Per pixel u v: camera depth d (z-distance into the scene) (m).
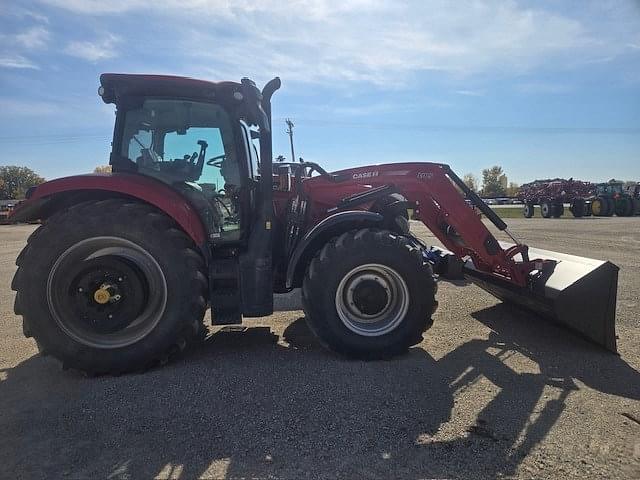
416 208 5.29
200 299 3.97
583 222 21.38
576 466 2.57
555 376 3.75
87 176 3.94
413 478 2.47
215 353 4.30
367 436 2.86
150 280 3.94
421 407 3.22
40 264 3.78
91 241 3.85
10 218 3.87
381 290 4.15
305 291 4.11
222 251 4.36
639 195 27.73
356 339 4.07
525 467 2.56
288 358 4.15
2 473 2.54
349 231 4.25
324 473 2.51
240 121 4.35
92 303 3.84
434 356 4.20
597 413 3.14
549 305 4.31
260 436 2.86
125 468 2.57
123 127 4.16
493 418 3.07
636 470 2.53
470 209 4.73
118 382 3.68
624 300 5.98
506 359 4.12
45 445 2.80
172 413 3.15
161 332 3.86
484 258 4.75
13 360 4.25
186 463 2.61
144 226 3.86
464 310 5.67
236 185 4.36
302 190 4.79
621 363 4.03
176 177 4.26
